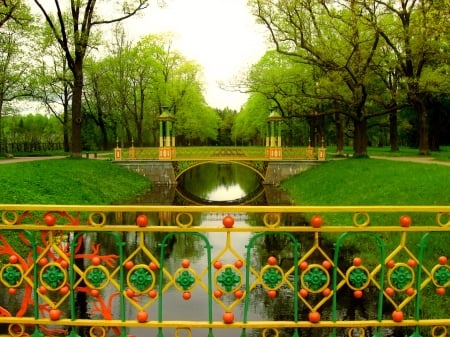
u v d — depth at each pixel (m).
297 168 36.81
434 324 3.83
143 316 3.74
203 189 39.44
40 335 3.83
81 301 8.29
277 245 13.51
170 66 53.16
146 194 30.47
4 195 15.98
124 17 29.22
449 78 26.97
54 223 3.70
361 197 19.03
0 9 22.70
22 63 33.12
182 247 13.42
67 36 30.52
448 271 3.86
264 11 26.52
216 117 74.75
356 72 27.67
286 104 41.16
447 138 46.28
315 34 28.95
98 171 28.84
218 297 3.79
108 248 13.02
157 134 63.12
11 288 3.83
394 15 29.19
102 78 48.47
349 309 8.27
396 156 32.41
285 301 8.79
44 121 69.88
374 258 11.41
